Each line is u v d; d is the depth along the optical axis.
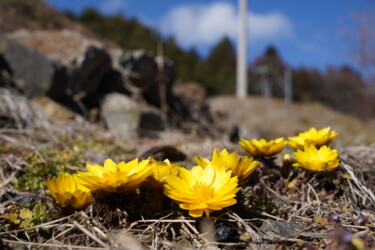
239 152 0.37
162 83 0.86
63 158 0.37
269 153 0.28
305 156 0.27
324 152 0.27
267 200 0.25
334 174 0.28
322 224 0.22
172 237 0.20
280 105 2.73
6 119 0.49
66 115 0.61
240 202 0.22
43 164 0.34
